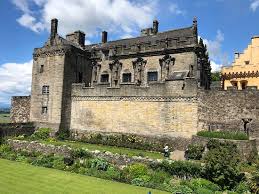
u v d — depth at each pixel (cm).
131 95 3816
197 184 2317
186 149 3134
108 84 4044
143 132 3669
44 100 4491
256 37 4719
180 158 2947
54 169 2909
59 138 4166
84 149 3219
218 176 2323
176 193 2220
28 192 2161
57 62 4416
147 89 3694
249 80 4500
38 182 2423
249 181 2283
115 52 4697
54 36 4603
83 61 4762
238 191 2216
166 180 2478
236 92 3198
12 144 3762
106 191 2217
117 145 3678
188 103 3406
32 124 4522
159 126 3562
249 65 4503
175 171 2559
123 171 2684
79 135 4231
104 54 4844
